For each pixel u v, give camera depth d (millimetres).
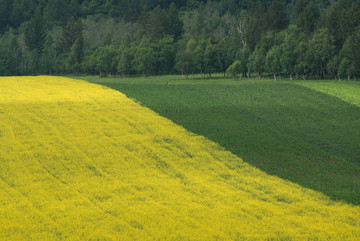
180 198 34438
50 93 75500
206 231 28594
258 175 42281
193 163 44219
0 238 26875
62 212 31031
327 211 33250
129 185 37031
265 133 57844
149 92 81062
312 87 92812
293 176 43125
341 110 74000
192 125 58781
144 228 28875
